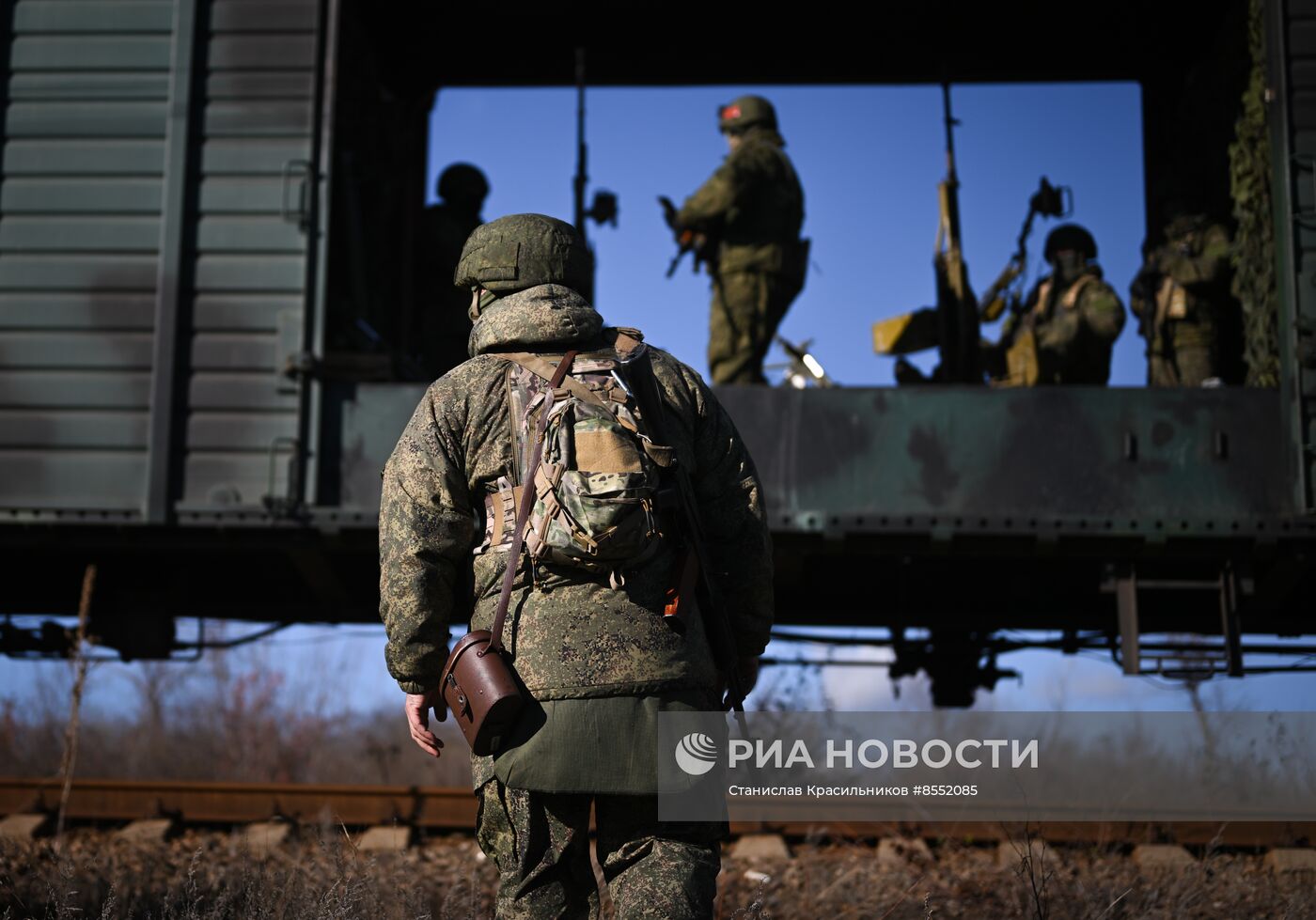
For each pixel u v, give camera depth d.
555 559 2.42
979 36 8.38
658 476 2.54
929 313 7.30
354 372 6.36
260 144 6.16
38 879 4.30
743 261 7.07
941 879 4.72
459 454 2.57
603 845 2.50
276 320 6.03
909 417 5.93
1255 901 4.42
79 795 5.92
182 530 6.03
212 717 13.01
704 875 2.42
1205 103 7.70
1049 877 4.20
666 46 8.65
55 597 7.18
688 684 2.44
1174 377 7.05
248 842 4.78
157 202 6.14
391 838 5.50
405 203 7.83
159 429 5.96
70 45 6.25
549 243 2.72
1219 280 6.91
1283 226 5.93
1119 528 5.83
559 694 2.38
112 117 6.20
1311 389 5.81
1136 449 5.88
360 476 5.97
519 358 2.62
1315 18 6.04
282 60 6.20
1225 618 6.03
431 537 2.52
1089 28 8.19
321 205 6.09
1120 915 4.11
